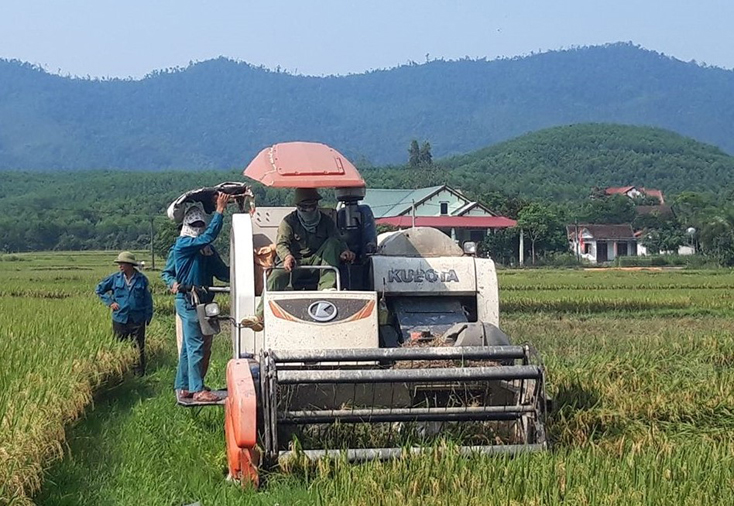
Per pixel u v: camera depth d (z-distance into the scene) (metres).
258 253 10.01
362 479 7.04
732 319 26.31
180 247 10.23
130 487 8.20
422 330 9.52
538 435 8.20
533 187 131.12
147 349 16.64
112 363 13.09
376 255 10.20
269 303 8.87
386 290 9.81
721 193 135.88
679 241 88.69
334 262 9.61
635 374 11.55
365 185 10.07
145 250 95.19
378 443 8.52
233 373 8.10
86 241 101.56
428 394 8.91
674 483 6.93
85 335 14.60
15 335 14.48
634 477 7.03
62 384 10.30
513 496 6.69
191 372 10.14
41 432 8.31
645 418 9.86
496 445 8.22
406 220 50.38
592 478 6.99
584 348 17.30
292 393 8.52
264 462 7.90
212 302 10.16
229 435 8.14
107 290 14.95
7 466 7.31
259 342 9.40
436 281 9.93
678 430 9.60
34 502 7.52
